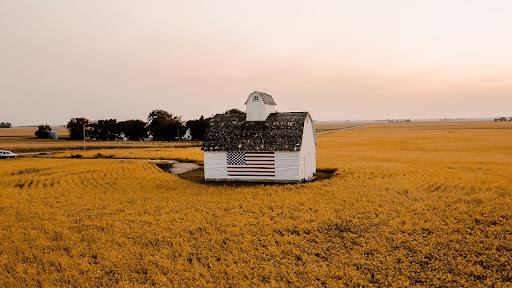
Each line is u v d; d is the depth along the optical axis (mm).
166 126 144500
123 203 29234
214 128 42562
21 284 15648
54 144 113125
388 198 28469
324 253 18297
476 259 16500
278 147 38062
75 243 20203
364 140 106688
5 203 29703
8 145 107250
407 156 59719
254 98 41844
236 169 39969
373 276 15852
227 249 18938
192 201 29375
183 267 16703
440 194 28969
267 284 14914
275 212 25094
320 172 46500
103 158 70562
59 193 33938
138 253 18453
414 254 17500
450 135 118562
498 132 129000
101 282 15820
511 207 24438
